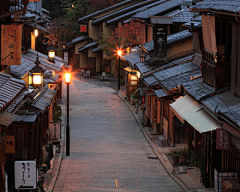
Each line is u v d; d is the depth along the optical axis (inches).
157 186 733.3
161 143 1098.7
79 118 1465.3
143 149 1069.8
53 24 3302.2
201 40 984.9
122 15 2454.5
